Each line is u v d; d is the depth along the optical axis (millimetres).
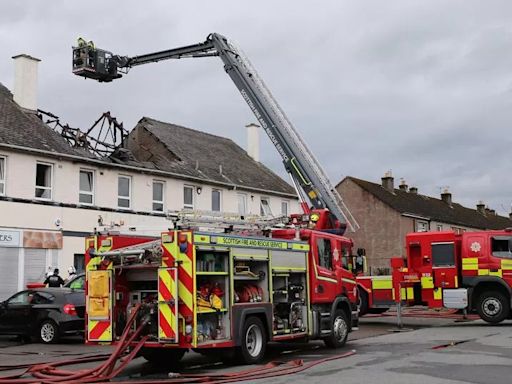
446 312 24688
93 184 25297
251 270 11547
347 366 10586
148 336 10320
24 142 23016
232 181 32406
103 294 10789
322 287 13148
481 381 8945
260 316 11398
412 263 19125
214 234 10484
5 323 16609
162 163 30172
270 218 13062
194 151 34062
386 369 10180
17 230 22219
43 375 9938
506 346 13188
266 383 8977
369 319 22297
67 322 15797
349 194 47188
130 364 11656
